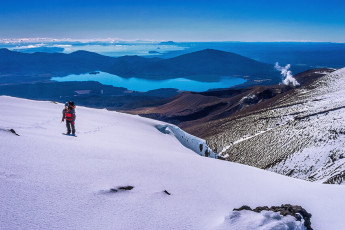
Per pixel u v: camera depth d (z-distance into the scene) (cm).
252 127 15350
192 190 895
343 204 925
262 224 665
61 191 688
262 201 912
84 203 664
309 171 8019
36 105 2677
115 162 974
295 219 709
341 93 16675
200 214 744
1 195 604
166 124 4416
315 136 10088
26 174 725
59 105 3091
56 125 1745
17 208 578
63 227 562
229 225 668
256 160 10388
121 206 691
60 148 989
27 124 1523
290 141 10725
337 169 6606
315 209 892
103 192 733
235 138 14188
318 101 16300
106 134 1953
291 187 1086
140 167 980
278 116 15438
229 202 865
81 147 1066
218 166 1253
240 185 1030
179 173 1023
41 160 839
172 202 775
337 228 789
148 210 701
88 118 2744
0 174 689
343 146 8512
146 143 2141
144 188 820
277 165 9156
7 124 1330
